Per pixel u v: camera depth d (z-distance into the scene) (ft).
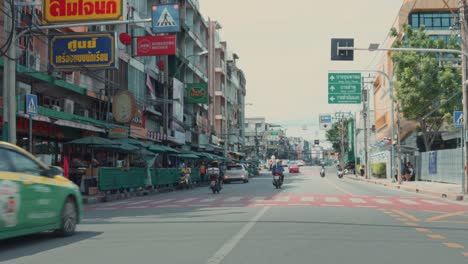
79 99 91.04
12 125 54.75
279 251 25.95
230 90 272.31
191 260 23.61
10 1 56.39
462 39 74.18
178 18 68.69
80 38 72.79
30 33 68.54
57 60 72.90
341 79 118.01
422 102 124.67
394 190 99.50
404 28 128.26
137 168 89.25
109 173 76.69
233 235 31.76
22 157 28.25
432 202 65.21
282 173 100.94
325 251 26.02
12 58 54.60
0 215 25.09
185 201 67.92
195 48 193.67
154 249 26.78
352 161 283.59
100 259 24.08
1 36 66.33
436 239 30.48
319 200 65.21
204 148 188.24
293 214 45.65
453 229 35.60
